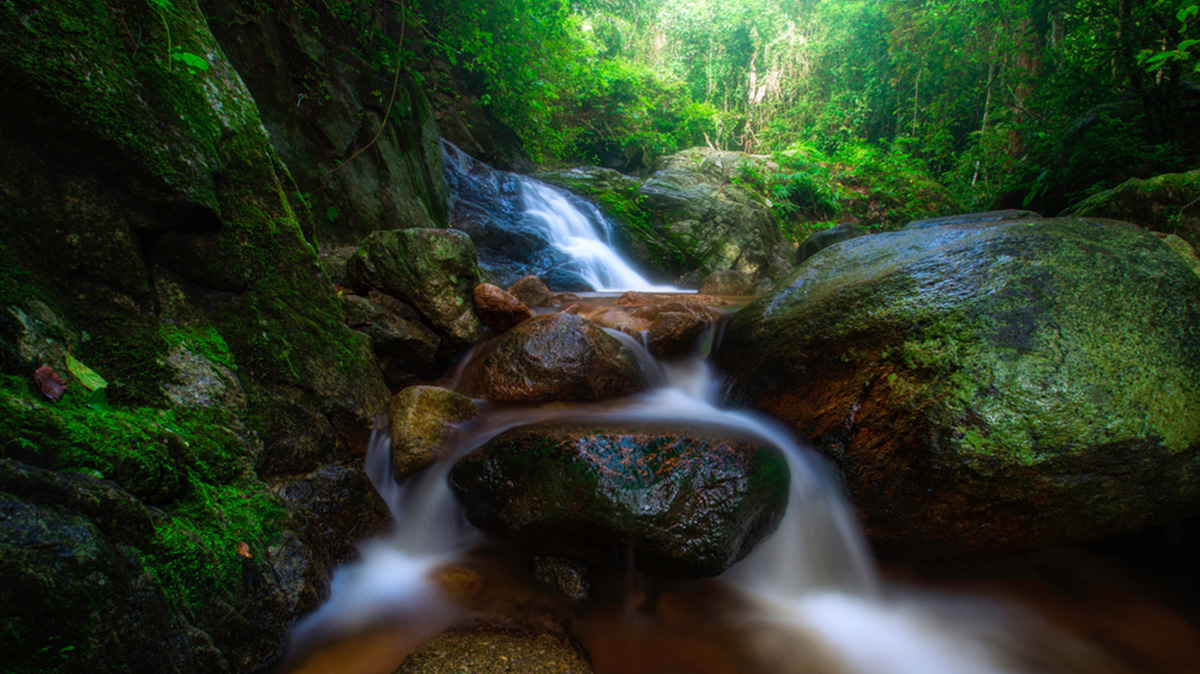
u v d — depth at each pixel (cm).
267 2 458
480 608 240
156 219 215
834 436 282
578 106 1427
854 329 303
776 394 325
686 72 1980
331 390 280
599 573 260
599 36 1794
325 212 485
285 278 271
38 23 178
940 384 251
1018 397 235
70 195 190
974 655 236
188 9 242
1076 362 238
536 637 218
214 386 218
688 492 243
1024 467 230
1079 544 260
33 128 180
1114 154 695
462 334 393
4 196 174
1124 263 274
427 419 296
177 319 224
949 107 1384
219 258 238
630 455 254
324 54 512
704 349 428
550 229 888
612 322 451
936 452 243
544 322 370
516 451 268
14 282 167
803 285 382
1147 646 242
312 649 207
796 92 1889
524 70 852
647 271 998
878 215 1335
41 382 159
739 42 1952
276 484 234
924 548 265
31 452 134
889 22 1575
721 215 1125
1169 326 253
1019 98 1148
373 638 219
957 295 275
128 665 129
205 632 166
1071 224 320
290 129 466
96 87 191
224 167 242
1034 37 1021
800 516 280
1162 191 540
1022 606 263
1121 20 725
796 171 1356
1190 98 739
